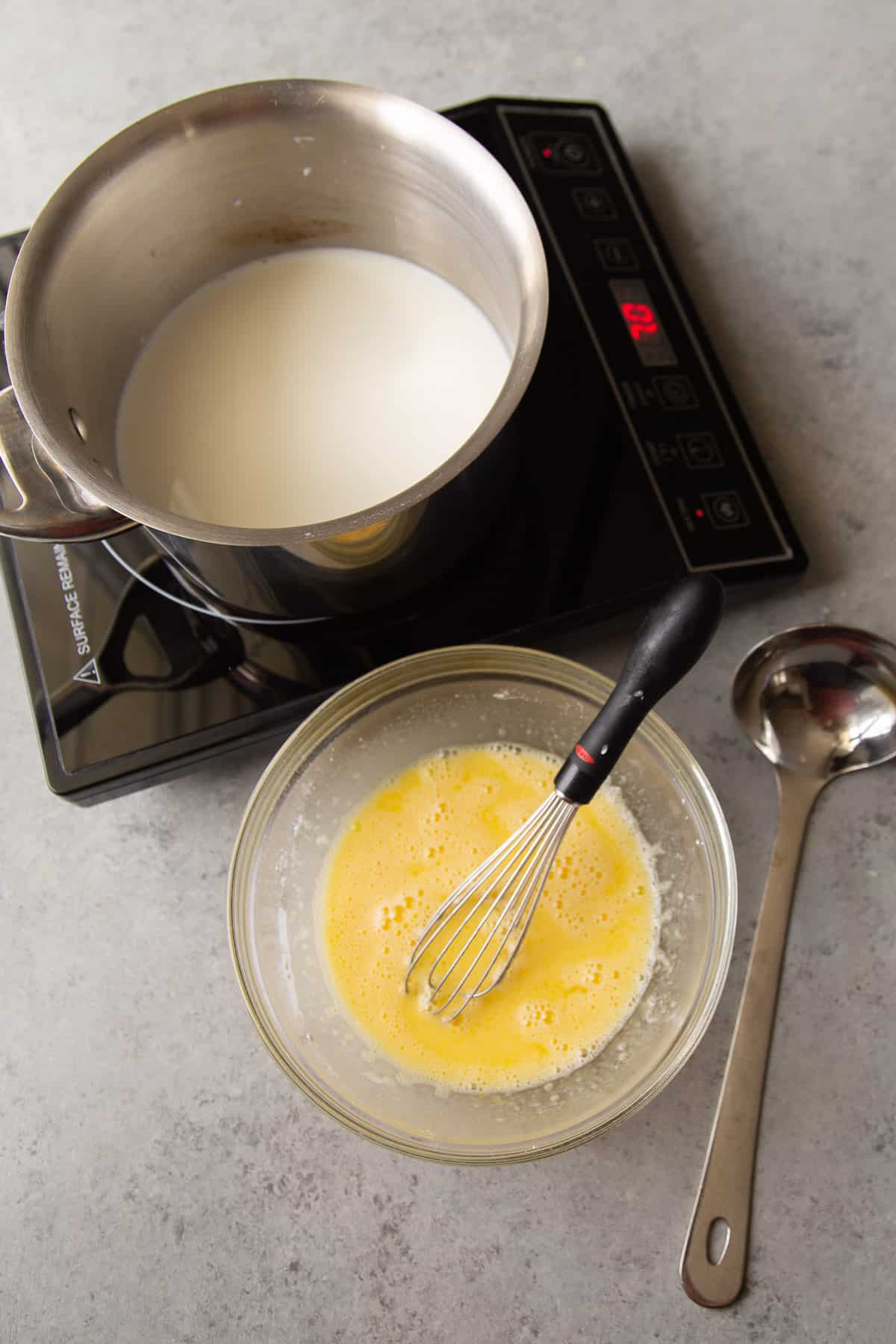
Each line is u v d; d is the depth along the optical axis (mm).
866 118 871
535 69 892
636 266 810
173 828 767
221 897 757
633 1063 708
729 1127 705
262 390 758
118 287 726
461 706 753
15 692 795
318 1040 716
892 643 759
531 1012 717
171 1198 718
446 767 751
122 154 677
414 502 623
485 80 892
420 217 729
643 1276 699
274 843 738
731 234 851
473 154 668
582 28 898
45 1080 736
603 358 789
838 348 823
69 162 888
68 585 766
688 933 727
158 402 760
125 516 632
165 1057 737
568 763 662
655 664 644
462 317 765
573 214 818
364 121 686
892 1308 692
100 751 738
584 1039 714
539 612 750
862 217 849
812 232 848
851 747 755
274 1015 708
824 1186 708
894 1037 725
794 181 861
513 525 765
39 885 762
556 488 769
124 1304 707
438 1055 714
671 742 721
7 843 769
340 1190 715
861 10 893
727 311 834
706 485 769
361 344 764
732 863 703
